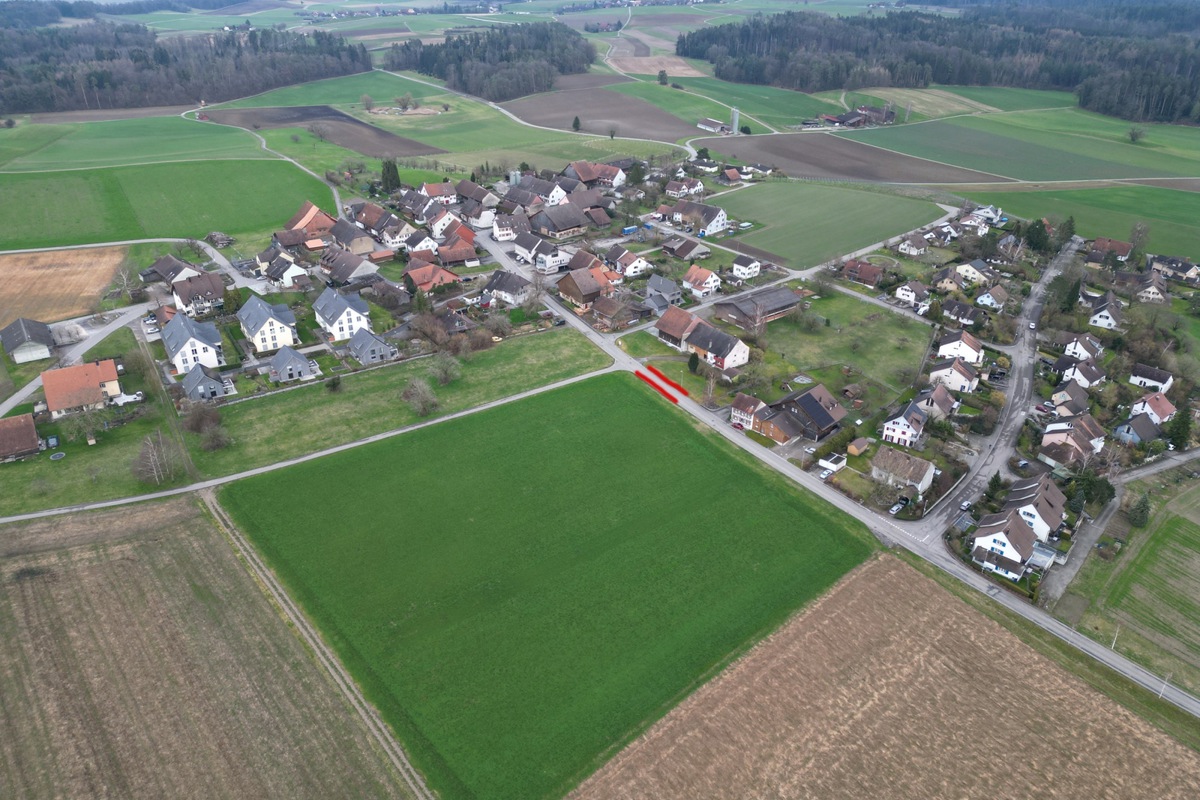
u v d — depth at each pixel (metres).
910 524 88.06
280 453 97.56
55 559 79.44
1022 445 102.69
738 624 73.69
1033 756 62.16
